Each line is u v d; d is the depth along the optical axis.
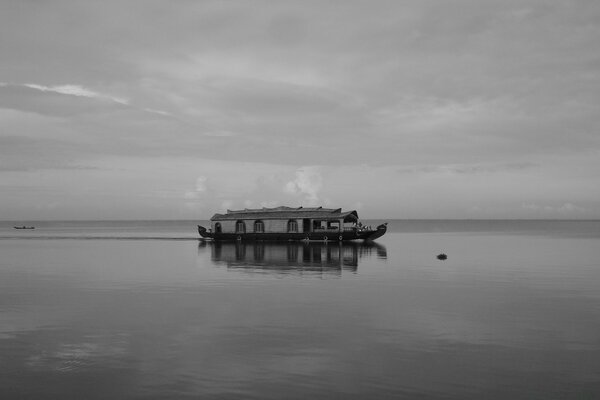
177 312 26.41
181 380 16.52
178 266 48.38
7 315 25.84
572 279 39.00
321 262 52.03
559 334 21.94
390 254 62.38
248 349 19.73
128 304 28.64
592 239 107.25
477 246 80.94
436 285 35.66
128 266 48.69
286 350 19.61
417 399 15.01
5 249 74.69
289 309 27.06
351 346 20.12
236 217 90.81
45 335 21.89
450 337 21.42
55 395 15.38
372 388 15.80
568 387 15.94
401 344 20.38
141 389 15.78
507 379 16.56
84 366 17.86
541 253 65.25
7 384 16.22
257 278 39.34
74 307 27.88
